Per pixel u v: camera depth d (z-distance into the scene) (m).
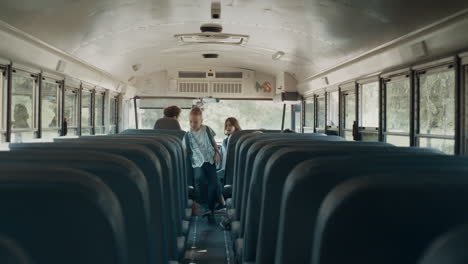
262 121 13.13
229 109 13.19
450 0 4.39
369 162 1.71
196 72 13.21
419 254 1.09
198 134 6.50
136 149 2.26
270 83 13.27
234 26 8.26
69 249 1.15
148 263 1.75
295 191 1.58
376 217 1.07
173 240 3.07
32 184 1.09
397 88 6.32
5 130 5.41
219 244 5.64
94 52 8.45
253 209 2.88
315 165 1.59
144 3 6.55
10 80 5.47
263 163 2.72
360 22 6.18
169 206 2.81
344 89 8.63
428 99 5.43
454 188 1.07
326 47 8.16
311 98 11.15
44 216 1.12
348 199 1.06
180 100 13.04
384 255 1.10
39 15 5.52
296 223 1.61
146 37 8.90
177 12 7.22
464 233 0.64
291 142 3.08
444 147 5.05
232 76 13.23
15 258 0.74
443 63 5.02
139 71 12.33
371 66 7.09
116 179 1.63
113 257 1.17
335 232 1.08
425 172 1.44
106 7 6.33
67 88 8.08
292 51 9.60
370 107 7.36
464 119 4.64
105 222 1.13
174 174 3.44
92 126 9.85
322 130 10.21
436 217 1.08
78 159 1.70
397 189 1.06
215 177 6.61
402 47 5.85
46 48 6.48
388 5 5.22
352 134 8.06
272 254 2.33
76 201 1.10
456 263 0.63
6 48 5.34
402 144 6.14
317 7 6.26
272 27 8.03
